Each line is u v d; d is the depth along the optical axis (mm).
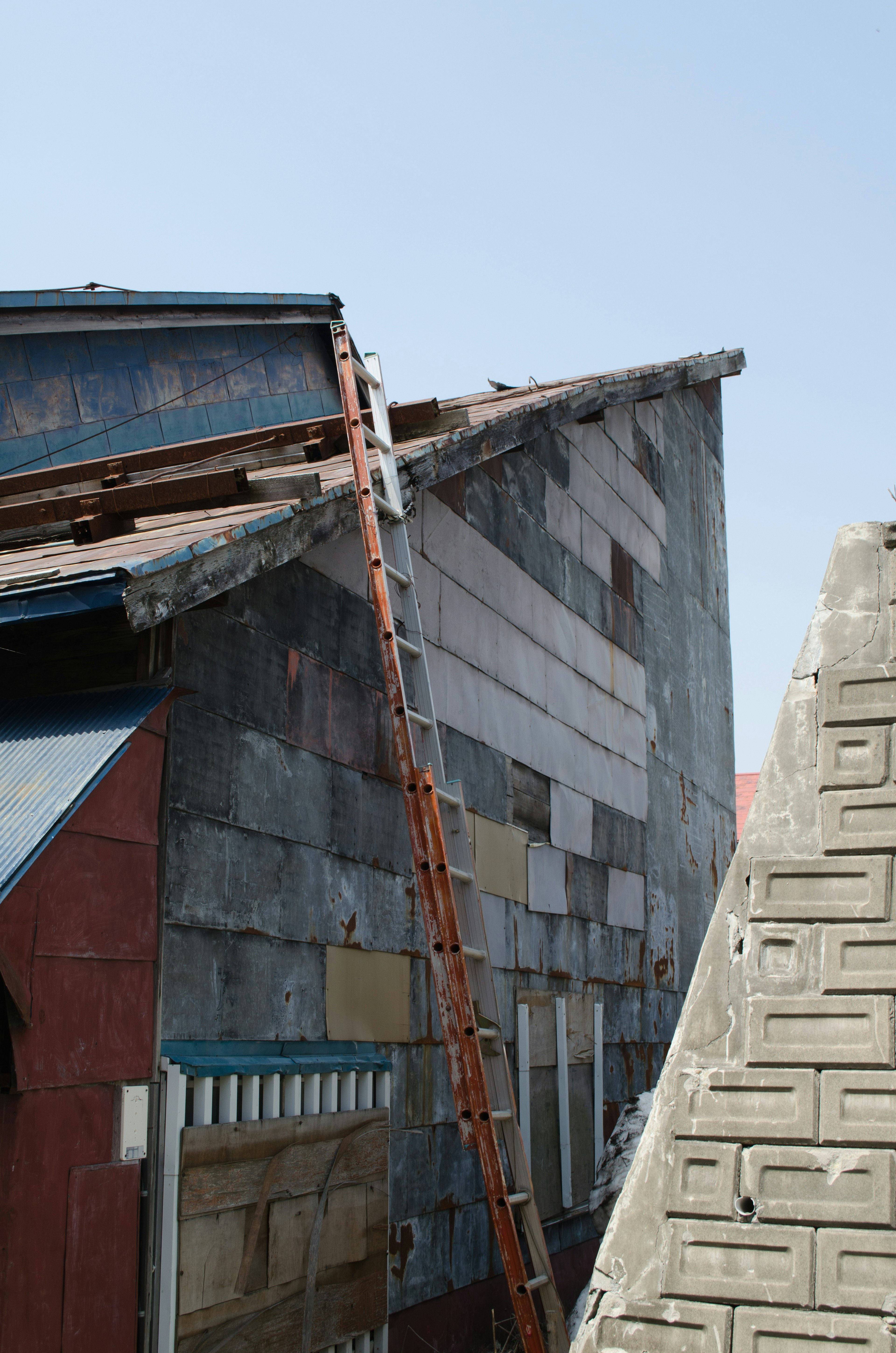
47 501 5324
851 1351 3275
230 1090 4734
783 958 3734
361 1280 5328
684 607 11578
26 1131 3926
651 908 9781
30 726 4664
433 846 5117
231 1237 4617
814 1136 3510
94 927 4273
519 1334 4984
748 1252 3461
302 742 5641
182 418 9820
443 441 6711
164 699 4648
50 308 8680
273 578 5559
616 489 10195
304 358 11234
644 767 10016
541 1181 7332
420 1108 6254
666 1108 3682
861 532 4129
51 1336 3902
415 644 5727
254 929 5141
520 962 7465
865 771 3836
